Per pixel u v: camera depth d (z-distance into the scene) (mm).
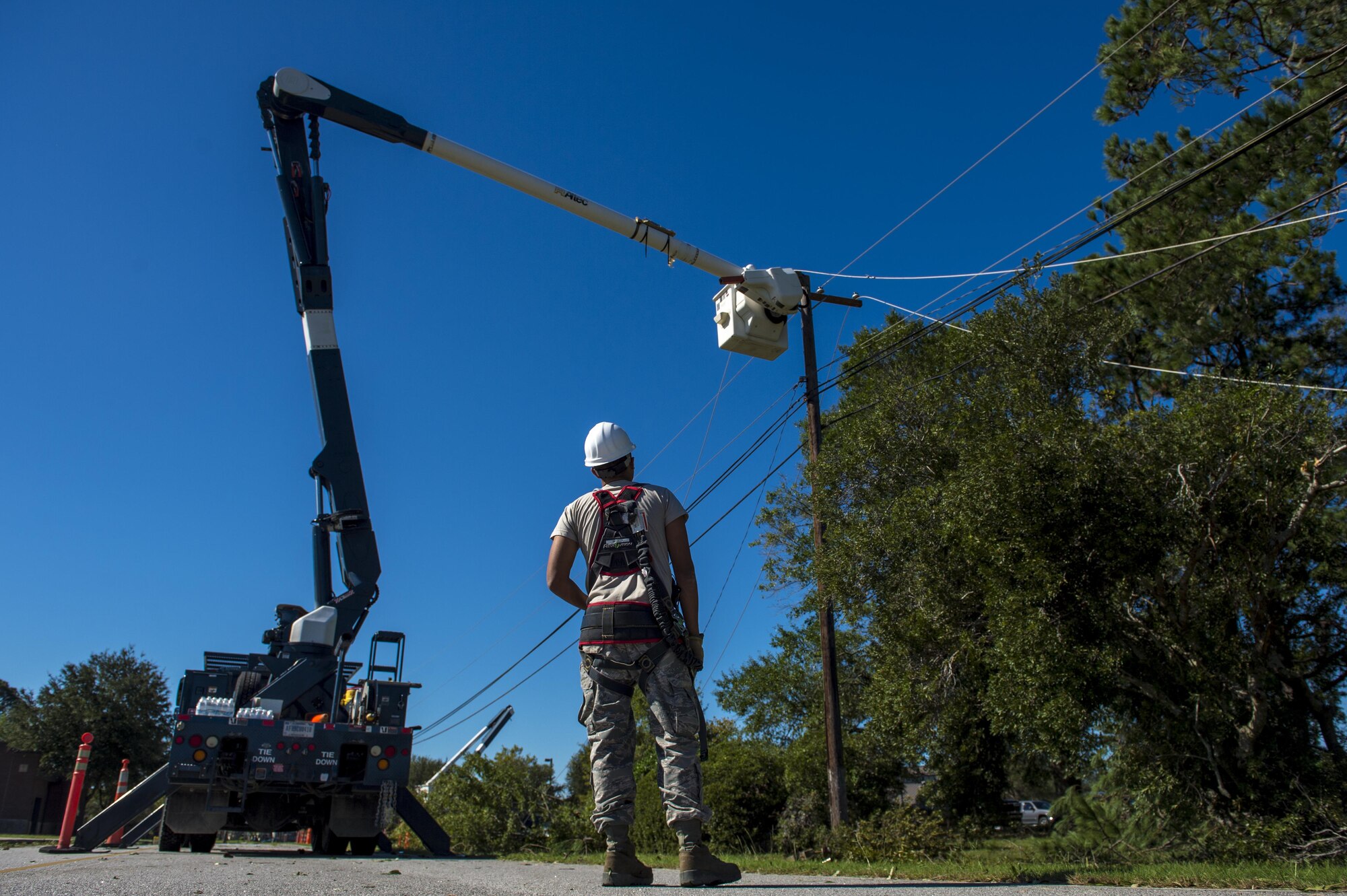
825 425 15188
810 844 12523
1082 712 8102
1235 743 8844
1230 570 8805
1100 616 8211
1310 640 10289
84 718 36656
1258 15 13234
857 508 11297
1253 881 5164
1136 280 14070
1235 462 8234
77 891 2676
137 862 5297
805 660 17156
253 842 12531
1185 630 8719
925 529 9609
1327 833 7820
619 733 3252
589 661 3314
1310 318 14453
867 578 10438
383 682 9844
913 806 11211
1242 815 8391
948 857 10172
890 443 10945
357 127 10664
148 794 8031
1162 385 14430
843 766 12484
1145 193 14164
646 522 3389
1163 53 13867
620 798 3225
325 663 9672
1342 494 9031
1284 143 12898
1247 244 13023
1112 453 8484
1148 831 9336
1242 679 9016
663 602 3283
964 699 10391
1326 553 9688
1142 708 9070
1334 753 9109
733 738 17500
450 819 13180
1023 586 8352
